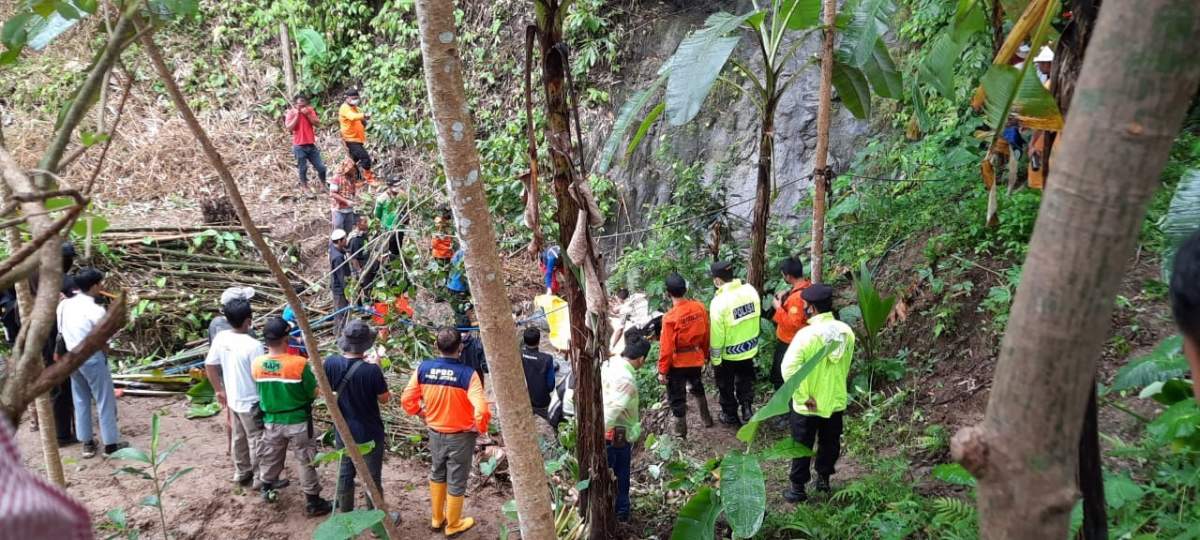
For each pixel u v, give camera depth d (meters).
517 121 14.58
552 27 4.39
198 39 17.12
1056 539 1.13
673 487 5.86
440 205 11.11
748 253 10.71
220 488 6.46
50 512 0.83
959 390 6.86
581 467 5.46
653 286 10.04
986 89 2.94
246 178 14.62
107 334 1.44
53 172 1.84
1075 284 1.07
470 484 7.03
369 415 5.90
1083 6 2.73
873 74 6.93
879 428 6.93
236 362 6.12
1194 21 0.99
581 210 4.58
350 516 3.59
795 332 7.04
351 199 13.92
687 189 11.22
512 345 2.89
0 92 14.95
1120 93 1.03
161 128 15.05
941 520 5.01
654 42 13.88
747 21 5.86
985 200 8.03
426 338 9.22
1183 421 3.24
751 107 12.38
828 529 5.40
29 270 1.57
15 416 1.37
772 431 7.46
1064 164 1.08
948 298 7.60
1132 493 3.75
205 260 11.40
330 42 16.80
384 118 15.05
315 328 10.27
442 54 2.62
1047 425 1.11
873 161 10.41
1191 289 1.24
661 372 7.28
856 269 8.93
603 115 14.05
